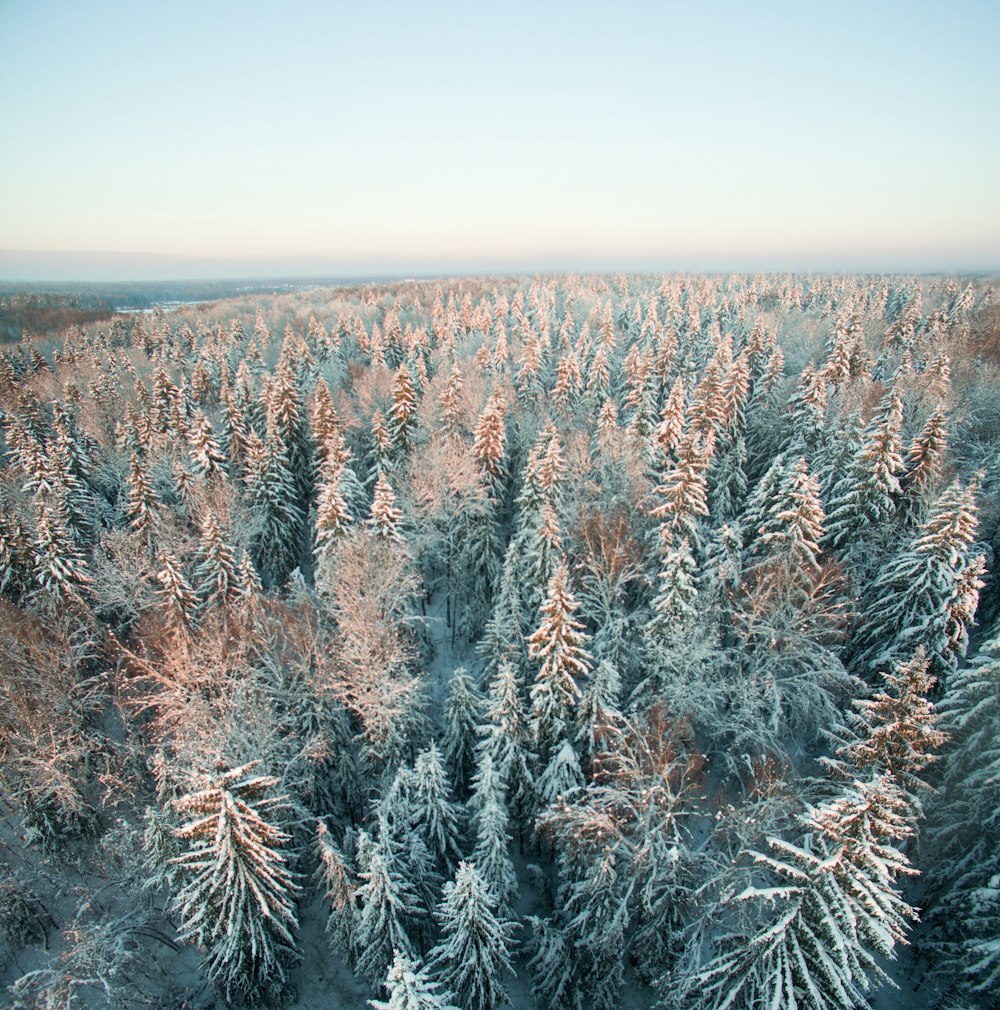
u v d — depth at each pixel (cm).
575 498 3909
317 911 2695
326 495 3622
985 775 2039
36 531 3750
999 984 1748
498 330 8462
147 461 5116
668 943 2197
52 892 2805
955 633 2589
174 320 13200
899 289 11062
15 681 2805
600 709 2403
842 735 2691
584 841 2131
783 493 3123
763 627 2828
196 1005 2364
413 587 3425
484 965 1967
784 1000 1539
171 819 2336
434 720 3338
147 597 3456
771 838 1591
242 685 2506
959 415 4628
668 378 6544
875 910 1388
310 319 10362
